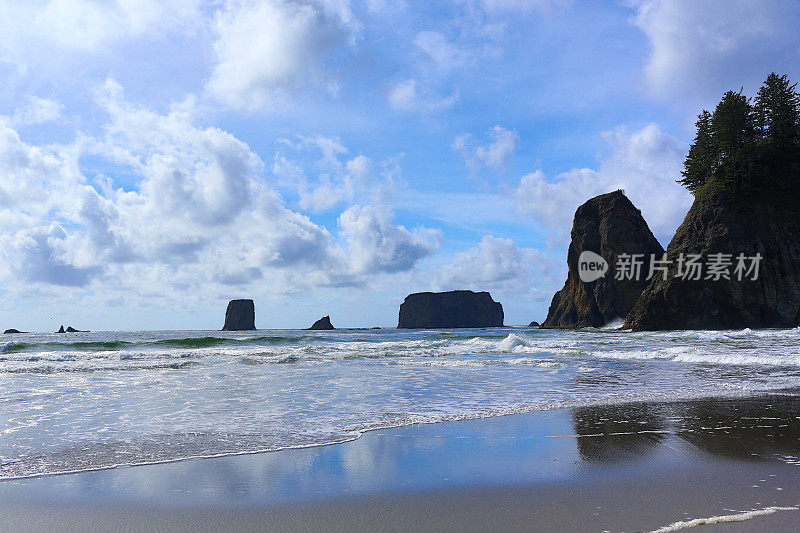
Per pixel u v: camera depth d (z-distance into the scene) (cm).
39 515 405
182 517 404
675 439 674
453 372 1551
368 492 465
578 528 375
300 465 555
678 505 424
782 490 464
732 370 1560
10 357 2077
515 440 671
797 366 1664
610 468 542
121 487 478
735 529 366
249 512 415
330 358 2102
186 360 2006
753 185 5712
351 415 846
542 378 1383
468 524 387
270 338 3275
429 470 536
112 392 1123
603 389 1161
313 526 385
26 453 597
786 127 5894
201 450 616
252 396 1061
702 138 6450
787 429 734
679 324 5522
